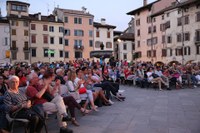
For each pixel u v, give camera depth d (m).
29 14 63.47
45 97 7.11
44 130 7.08
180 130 7.03
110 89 11.86
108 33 71.00
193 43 48.72
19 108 5.95
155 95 14.02
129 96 13.64
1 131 5.72
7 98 6.11
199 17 47.44
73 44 65.81
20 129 7.15
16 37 58.31
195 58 48.25
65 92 8.59
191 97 13.19
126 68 20.84
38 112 6.32
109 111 9.59
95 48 68.94
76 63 24.72
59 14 65.56
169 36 54.56
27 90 6.77
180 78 17.75
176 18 52.56
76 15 66.06
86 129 7.17
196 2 47.50
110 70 20.47
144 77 18.12
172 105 10.86
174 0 58.78
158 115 8.93
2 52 56.75
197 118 8.47
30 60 59.97
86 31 67.56
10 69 11.89
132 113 9.24
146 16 61.94
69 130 6.66
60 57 64.00
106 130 7.06
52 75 6.93
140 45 64.50
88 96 9.25
